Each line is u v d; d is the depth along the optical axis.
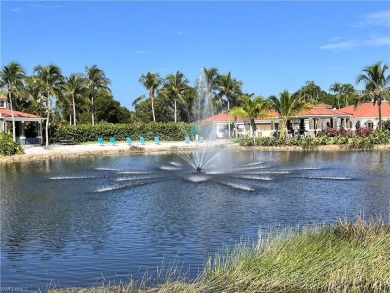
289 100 51.91
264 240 11.21
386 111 72.19
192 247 11.47
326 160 34.50
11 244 12.04
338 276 8.38
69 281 9.27
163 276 9.39
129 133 63.75
